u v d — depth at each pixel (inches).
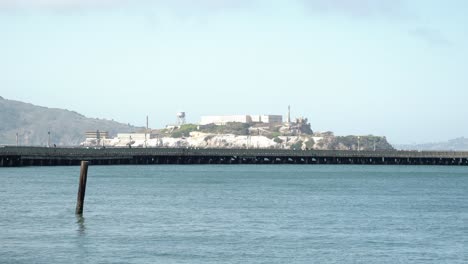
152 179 7490.2
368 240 3437.5
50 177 7278.5
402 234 3622.0
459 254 3144.7
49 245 3196.4
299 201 5152.6
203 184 6815.9
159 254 3061.0
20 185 6146.7
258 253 3115.2
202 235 3496.6
